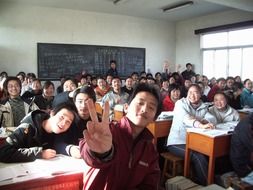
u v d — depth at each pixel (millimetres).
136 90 1088
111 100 4203
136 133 1082
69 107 1613
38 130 1555
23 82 5332
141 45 7961
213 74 7699
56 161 1402
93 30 7176
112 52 7484
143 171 1068
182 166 2646
